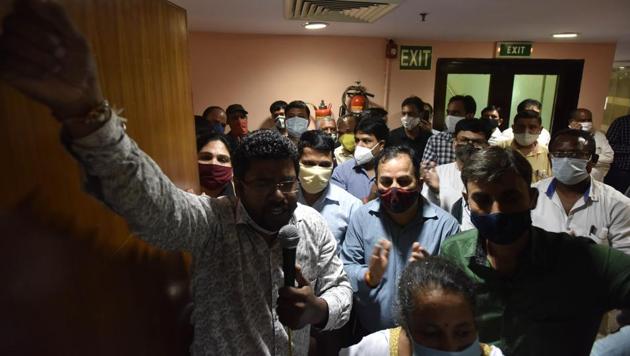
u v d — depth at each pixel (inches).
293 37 173.6
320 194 72.3
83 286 21.4
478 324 40.0
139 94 28.4
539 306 37.8
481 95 198.5
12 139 16.3
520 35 163.6
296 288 32.7
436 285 31.9
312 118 182.9
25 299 16.8
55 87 16.4
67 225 20.1
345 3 70.5
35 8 15.0
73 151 19.1
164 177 24.8
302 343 39.8
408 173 55.7
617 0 95.6
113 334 24.5
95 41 22.3
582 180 64.3
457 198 81.4
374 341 37.9
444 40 183.5
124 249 26.5
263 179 31.9
